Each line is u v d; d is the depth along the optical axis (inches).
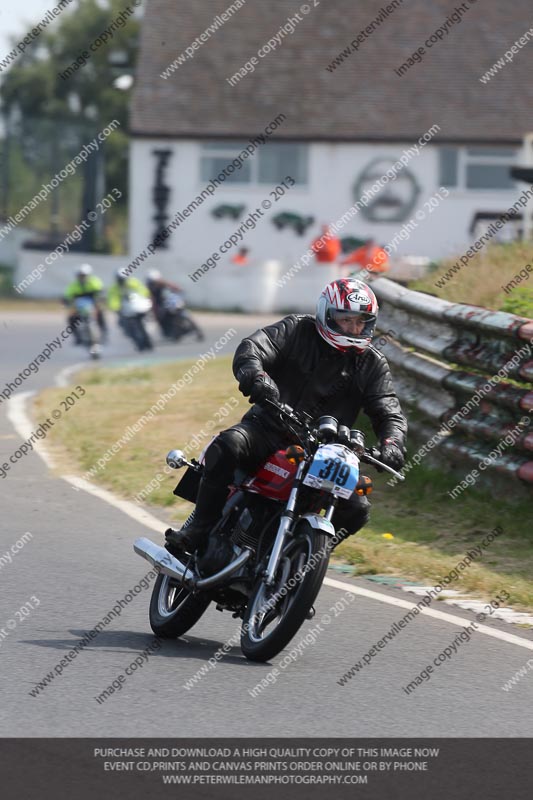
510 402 1210.0
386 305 1605.6
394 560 1073.5
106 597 948.0
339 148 4662.9
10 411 1891.0
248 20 4869.6
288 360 831.7
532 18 4896.7
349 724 677.3
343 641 849.5
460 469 1320.1
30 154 5713.6
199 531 815.1
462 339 1343.5
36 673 750.5
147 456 1518.2
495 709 713.0
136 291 2984.7
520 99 4702.3
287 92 4714.6
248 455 799.7
